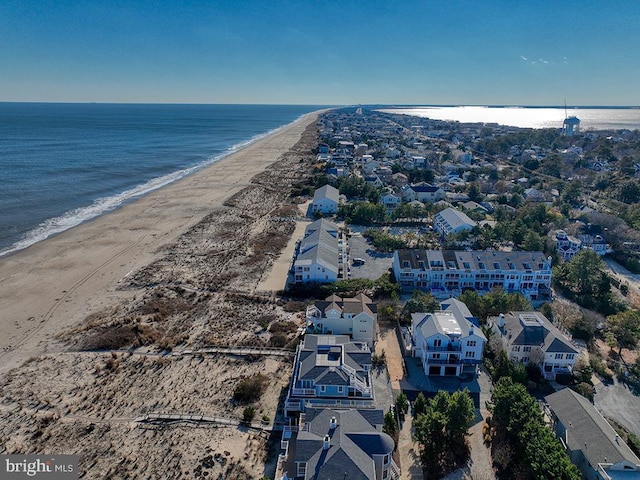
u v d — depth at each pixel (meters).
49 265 98.19
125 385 59.31
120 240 114.44
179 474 45.34
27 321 75.50
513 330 64.19
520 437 44.97
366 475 37.28
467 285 86.94
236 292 86.56
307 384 52.06
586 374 59.66
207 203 151.38
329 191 152.25
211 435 50.66
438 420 46.19
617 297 84.06
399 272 86.94
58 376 61.00
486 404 53.34
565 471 40.38
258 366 63.59
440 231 120.88
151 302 81.56
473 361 61.81
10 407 54.81
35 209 139.12
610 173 187.50
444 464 46.44
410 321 73.50
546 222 125.94
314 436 41.34
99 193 162.25
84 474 45.19
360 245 113.12
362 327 67.88
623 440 47.81
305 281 88.81
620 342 68.00
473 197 157.25
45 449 48.31
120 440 49.81
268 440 50.09
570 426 47.25
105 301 82.69
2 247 107.94
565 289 88.12
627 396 57.84
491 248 108.88
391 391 57.41
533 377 60.38
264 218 136.12
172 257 103.69
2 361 64.50
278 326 73.69
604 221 116.81
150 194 163.25
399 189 168.50
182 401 56.31
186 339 70.44
